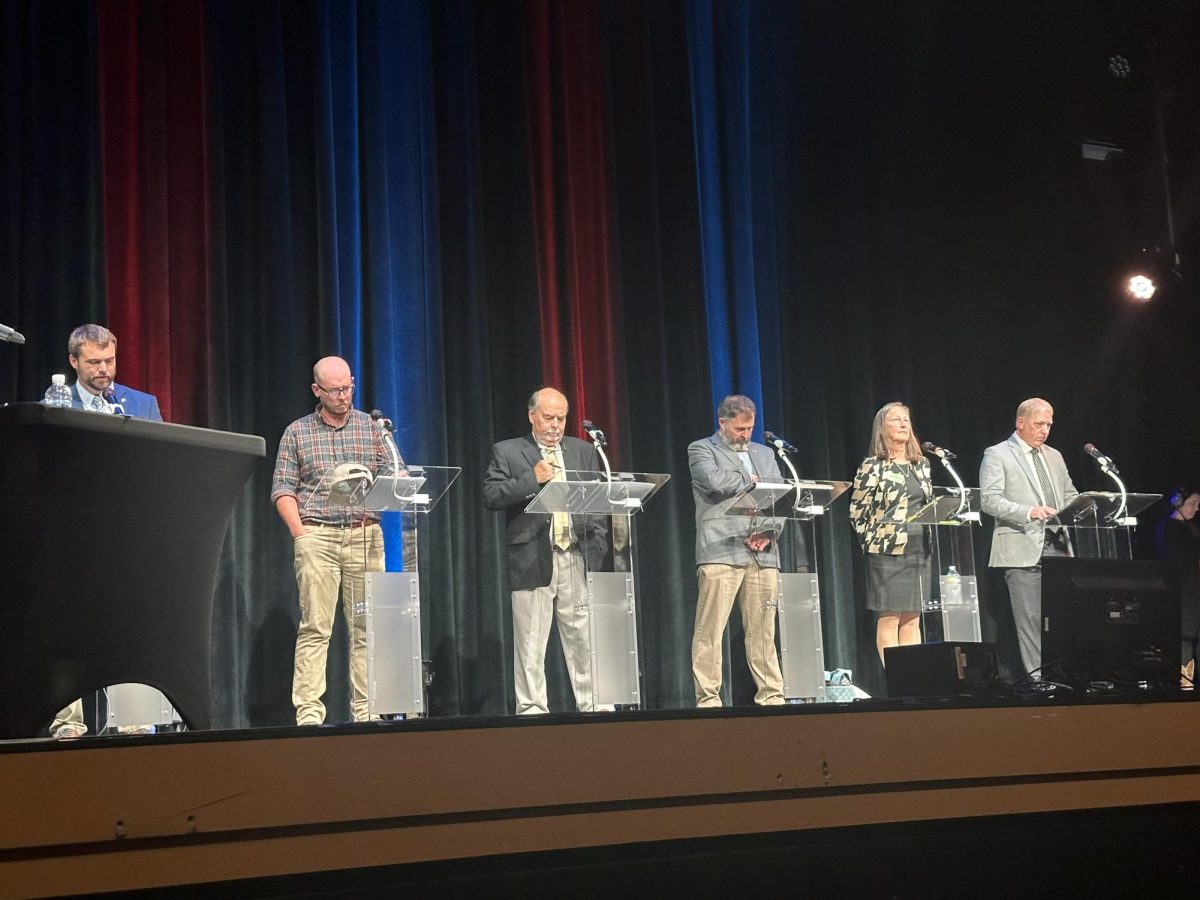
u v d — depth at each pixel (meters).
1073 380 7.95
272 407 6.04
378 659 4.44
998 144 7.98
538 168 6.84
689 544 6.95
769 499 5.21
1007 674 7.20
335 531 5.04
